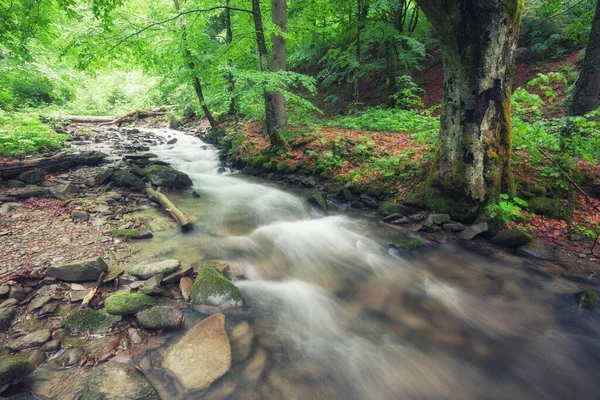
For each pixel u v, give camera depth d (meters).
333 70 17.22
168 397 2.34
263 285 4.10
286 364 2.79
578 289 3.83
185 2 12.80
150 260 4.30
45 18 7.66
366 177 7.33
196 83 13.49
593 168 5.93
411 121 8.76
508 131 5.03
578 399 2.55
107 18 7.23
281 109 10.71
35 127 10.81
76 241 4.54
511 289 3.99
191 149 13.31
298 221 6.43
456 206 5.39
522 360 2.95
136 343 2.82
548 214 5.16
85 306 3.21
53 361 2.55
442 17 4.50
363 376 2.73
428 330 3.37
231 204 7.23
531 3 12.42
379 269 4.67
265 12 12.15
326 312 3.64
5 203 5.58
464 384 2.70
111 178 7.62
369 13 13.74
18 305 3.11
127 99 25.00
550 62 11.21
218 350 2.81
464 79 4.77
